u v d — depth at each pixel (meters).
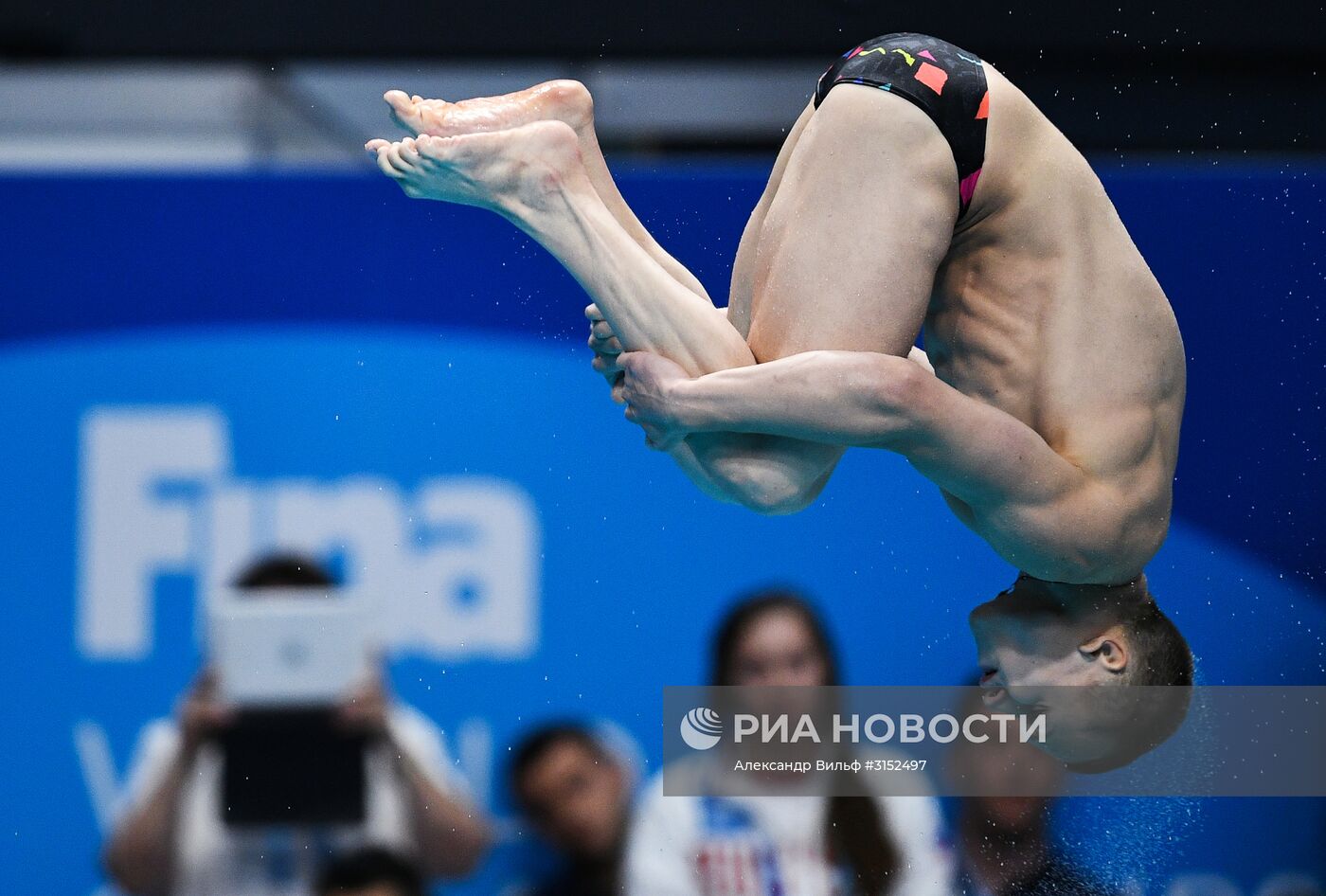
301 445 17.31
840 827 14.86
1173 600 16.12
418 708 17.03
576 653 16.97
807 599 16.28
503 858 16.72
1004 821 12.67
